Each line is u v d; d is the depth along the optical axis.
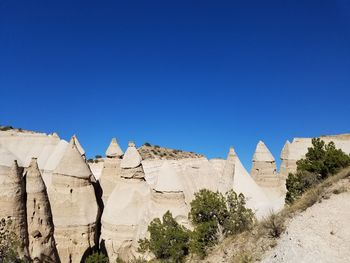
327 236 13.41
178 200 32.44
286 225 15.63
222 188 34.19
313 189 18.45
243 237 18.16
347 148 51.41
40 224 30.45
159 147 91.69
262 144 46.22
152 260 24.30
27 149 52.88
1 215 28.47
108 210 36.97
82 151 48.22
